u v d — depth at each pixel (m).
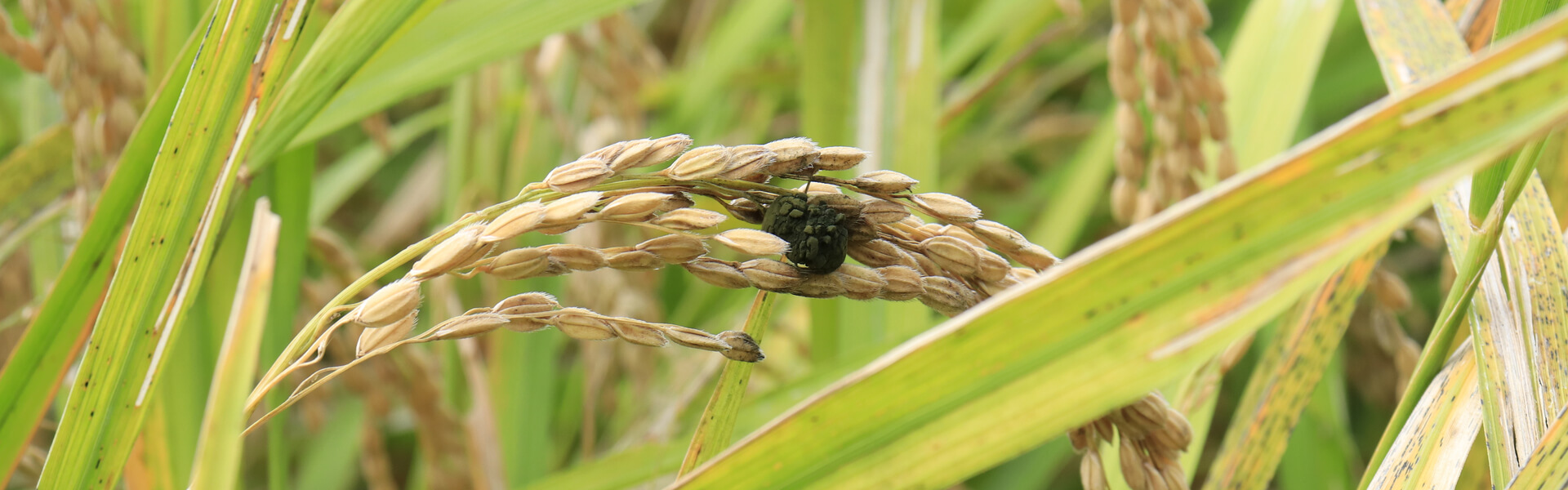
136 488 0.30
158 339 0.26
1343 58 0.68
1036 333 0.23
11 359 0.28
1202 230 0.22
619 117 0.52
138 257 0.25
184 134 0.25
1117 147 0.32
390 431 0.66
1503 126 0.22
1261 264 0.22
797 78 0.71
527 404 0.50
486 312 0.24
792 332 0.55
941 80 0.65
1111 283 0.23
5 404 0.28
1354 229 0.22
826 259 0.24
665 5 0.91
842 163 0.25
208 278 0.31
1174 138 0.32
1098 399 0.23
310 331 0.24
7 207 0.37
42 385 0.28
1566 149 0.29
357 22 0.28
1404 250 0.68
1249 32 0.42
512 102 0.63
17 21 0.50
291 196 0.33
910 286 0.25
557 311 0.24
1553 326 0.27
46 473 0.25
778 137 0.78
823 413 0.23
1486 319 0.27
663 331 0.24
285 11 0.25
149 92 0.32
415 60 0.32
